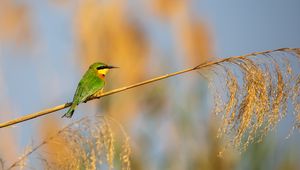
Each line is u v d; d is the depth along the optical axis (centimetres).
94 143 652
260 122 707
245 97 709
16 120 716
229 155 1235
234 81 716
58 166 646
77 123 656
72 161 645
